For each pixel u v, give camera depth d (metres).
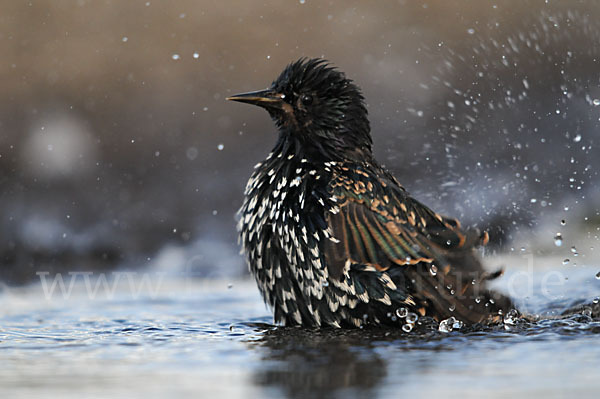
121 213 13.79
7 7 17.38
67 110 15.76
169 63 16.72
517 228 11.96
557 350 5.42
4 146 14.91
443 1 16.67
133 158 14.98
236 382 4.49
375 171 7.30
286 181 6.94
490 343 5.73
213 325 7.17
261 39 16.92
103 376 4.77
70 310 8.58
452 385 4.34
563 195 12.53
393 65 15.84
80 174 14.54
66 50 16.77
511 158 13.38
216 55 16.80
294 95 7.38
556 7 15.45
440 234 6.68
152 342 6.14
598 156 13.16
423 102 14.96
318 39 16.77
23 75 16.30
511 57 15.20
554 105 14.17
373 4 17.23
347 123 7.36
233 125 15.73
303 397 4.09
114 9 17.59
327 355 5.31
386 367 4.86
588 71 14.56
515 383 4.38
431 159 13.84
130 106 15.95
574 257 11.05
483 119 14.33
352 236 6.54
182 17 17.47
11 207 13.69
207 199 14.23
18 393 4.32
